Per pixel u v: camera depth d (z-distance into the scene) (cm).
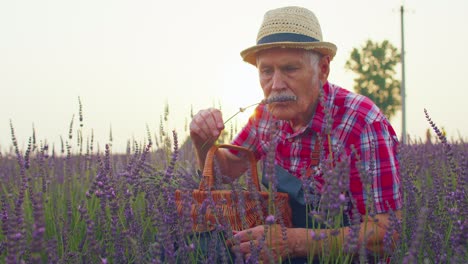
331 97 340
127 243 315
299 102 329
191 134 365
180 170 419
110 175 378
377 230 285
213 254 287
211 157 350
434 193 336
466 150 529
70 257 304
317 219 245
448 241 293
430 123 340
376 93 4078
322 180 332
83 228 363
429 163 523
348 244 244
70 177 480
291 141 353
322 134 335
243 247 290
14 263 206
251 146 401
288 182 330
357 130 327
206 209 308
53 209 393
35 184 443
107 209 375
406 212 309
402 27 4056
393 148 334
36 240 193
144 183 363
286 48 323
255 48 329
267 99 329
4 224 298
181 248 281
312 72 329
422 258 283
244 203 316
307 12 340
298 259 312
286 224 324
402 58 4044
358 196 314
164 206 312
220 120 353
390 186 313
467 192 320
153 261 239
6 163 590
